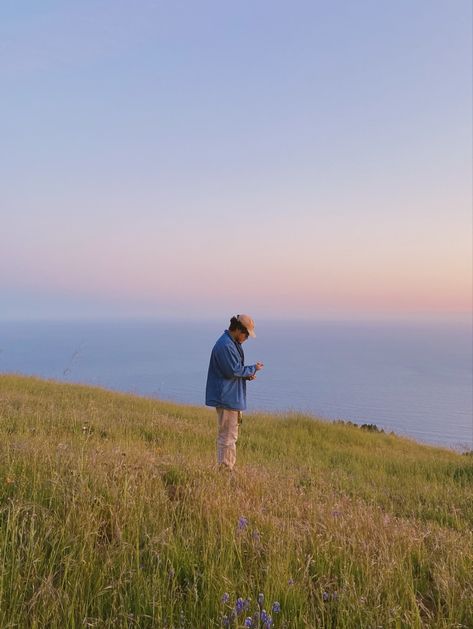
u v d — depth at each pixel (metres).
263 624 2.88
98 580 3.17
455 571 4.00
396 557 4.04
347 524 4.80
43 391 14.96
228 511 4.45
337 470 9.13
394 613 3.13
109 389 18.39
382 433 17.80
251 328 6.84
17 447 5.59
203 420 13.84
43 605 2.83
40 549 3.39
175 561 3.57
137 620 2.87
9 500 3.95
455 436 83.62
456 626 3.23
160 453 7.88
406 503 7.33
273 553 3.73
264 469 7.46
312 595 3.30
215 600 3.14
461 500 7.57
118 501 4.29
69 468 4.96
